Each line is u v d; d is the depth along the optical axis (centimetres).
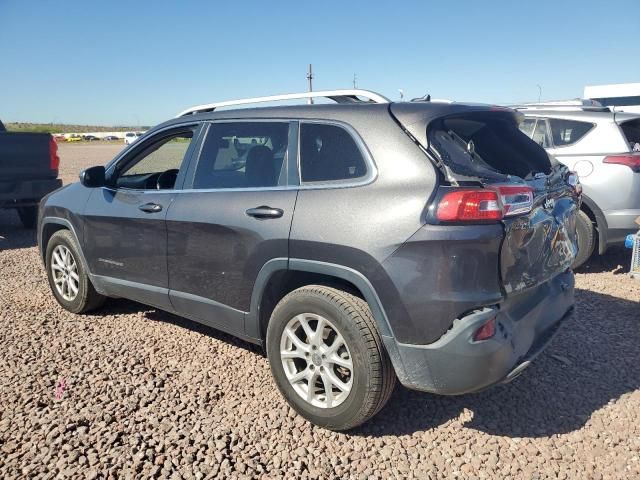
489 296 281
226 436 315
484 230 278
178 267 392
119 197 442
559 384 378
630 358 415
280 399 357
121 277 444
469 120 336
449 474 287
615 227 614
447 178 287
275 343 334
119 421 327
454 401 357
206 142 394
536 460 298
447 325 279
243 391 366
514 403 354
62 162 2678
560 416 340
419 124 304
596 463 296
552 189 342
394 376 306
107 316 503
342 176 317
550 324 336
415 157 295
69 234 495
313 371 322
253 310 350
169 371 393
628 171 604
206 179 385
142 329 471
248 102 388
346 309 301
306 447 308
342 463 295
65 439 308
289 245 321
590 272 651
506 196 286
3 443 304
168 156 440
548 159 387
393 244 285
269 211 333
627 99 2975
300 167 336
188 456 295
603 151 623
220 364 404
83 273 483
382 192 297
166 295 407
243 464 291
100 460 291
